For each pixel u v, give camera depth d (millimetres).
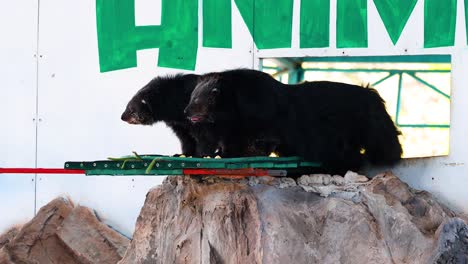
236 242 10086
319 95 11414
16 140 14031
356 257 9953
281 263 9844
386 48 11719
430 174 11484
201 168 9789
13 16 14055
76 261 13516
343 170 11406
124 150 13383
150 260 10820
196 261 10242
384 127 11555
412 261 9945
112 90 13469
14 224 14008
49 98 13859
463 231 9719
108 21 13453
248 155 11273
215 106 11133
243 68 11961
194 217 10422
